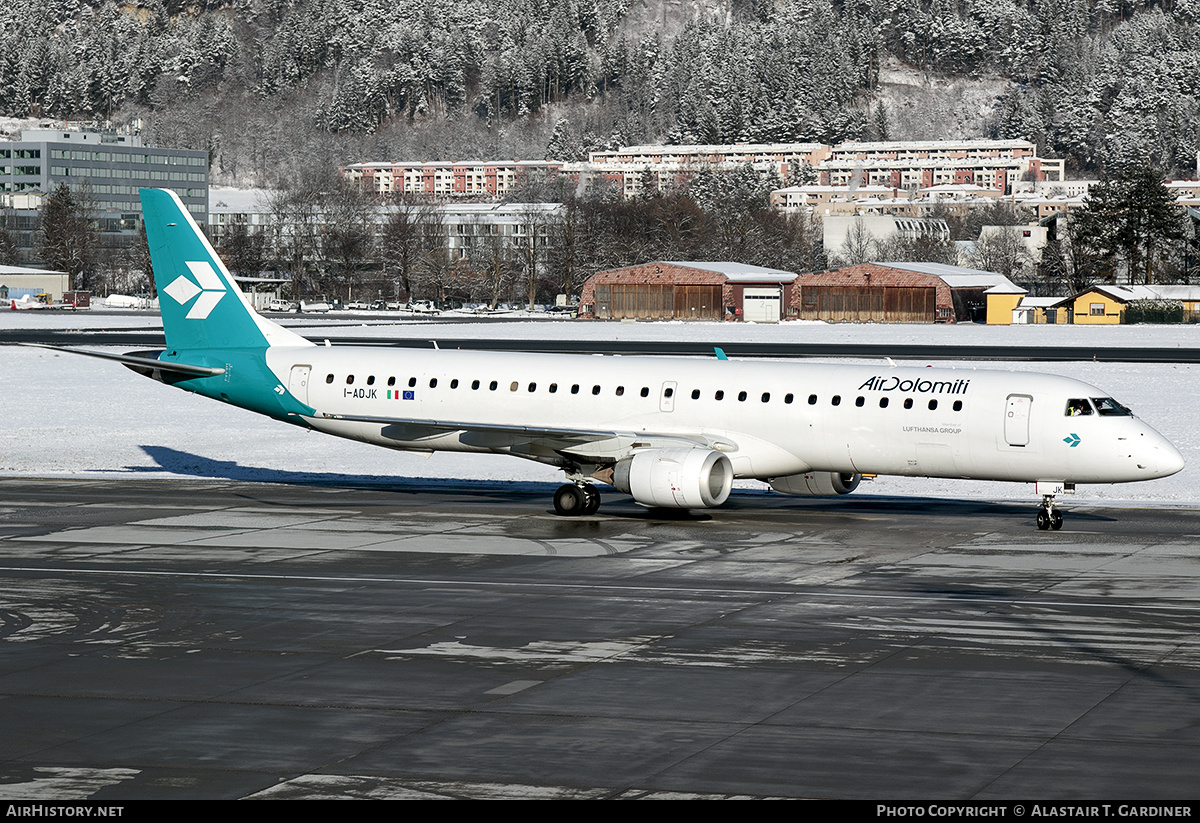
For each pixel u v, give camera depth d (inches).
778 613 3208.7
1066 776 2066.9
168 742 2242.9
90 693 2534.5
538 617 3171.8
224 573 3725.4
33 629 3063.5
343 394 5167.3
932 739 2246.6
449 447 5059.1
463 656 2807.6
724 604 3309.5
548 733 2284.7
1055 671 2672.2
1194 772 2084.2
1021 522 4643.2
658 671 2682.1
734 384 4712.1
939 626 3065.9
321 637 2982.3
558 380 4921.3
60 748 2212.1
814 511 4916.3
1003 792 1999.3
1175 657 2780.5
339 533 4402.1
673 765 2123.5
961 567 3789.4
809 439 4584.2
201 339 5477.4
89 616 3198.8
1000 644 2896.2
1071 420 4274.1
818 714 2388.0
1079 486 5639.8
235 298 5423.2
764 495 5374.0
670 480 4463.6
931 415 4416.8
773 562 3880.4
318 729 2310.5
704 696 2503.7
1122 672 2662.4
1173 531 4429.1
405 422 4830.2
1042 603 3307.1
